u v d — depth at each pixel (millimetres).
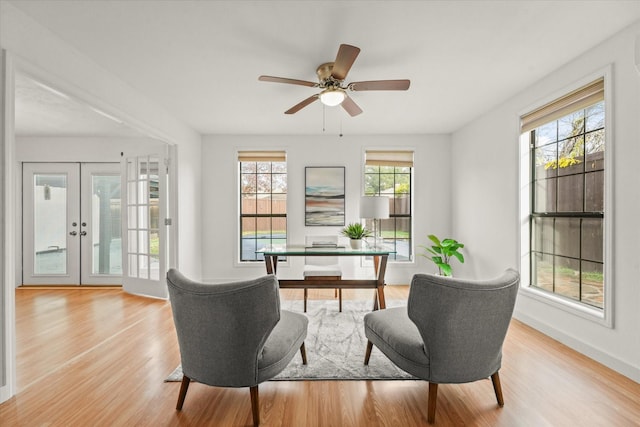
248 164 5449
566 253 2977
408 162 5199
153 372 2309
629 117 2236
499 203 3807
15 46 2006
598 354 2455
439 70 2908
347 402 1946
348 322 3342
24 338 2951
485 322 1718
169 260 4348
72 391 2061
